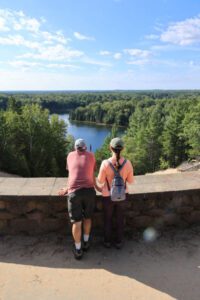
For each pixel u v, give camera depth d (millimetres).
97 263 3623
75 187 3588
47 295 3041
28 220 4188
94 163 3760
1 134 31016
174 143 44531
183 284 3240
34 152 34375
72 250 3887
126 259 3719
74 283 3238
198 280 3311
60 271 3447
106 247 3971
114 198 3643
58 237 4180
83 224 3910
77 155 3727
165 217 4426
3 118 33812
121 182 3674
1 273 3391
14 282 3238
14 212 4148
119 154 3670
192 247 3992
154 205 4352
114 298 3010
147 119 57781
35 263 3594
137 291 3121
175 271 3473
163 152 45344
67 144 41562
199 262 3658
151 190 4285
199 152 35156
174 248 3971
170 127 45250
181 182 4652
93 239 4207
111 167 3670
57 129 39406
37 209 4160
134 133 55531
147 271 3471
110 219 3887
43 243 4035
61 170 37438
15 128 34188
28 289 3127
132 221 4363
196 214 4535
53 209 4184
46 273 3406
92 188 3684
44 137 36219
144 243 4102
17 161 30375
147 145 45219
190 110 40719
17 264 3566
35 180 4656
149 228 4418
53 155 36438
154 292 3107
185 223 4516
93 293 3082
